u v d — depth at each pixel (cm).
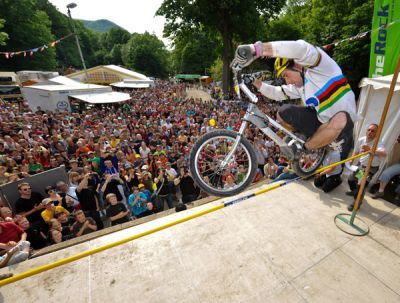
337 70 235
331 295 211
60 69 5522
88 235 389
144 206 541
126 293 219
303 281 224
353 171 370
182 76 5828
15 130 942
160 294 217
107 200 502
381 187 351
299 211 329
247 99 238
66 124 1089
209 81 5372
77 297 217
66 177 566
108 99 1399
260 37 2708
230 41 2706
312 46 223
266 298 210
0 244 341
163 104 1897
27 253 307
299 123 250
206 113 1602
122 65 8444
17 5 3900
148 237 286
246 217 316
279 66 261
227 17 2467
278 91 266
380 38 547
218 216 320
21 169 570
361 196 283
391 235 283
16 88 2216
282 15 3481
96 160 671
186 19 2498
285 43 211
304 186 395
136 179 629
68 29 6675
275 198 360
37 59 4272
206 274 235
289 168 492
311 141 251
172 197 643
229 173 377
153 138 961
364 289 216
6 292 223
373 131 365
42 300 215
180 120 1337
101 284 229
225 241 275
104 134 952
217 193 225
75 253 265
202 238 282
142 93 2730
